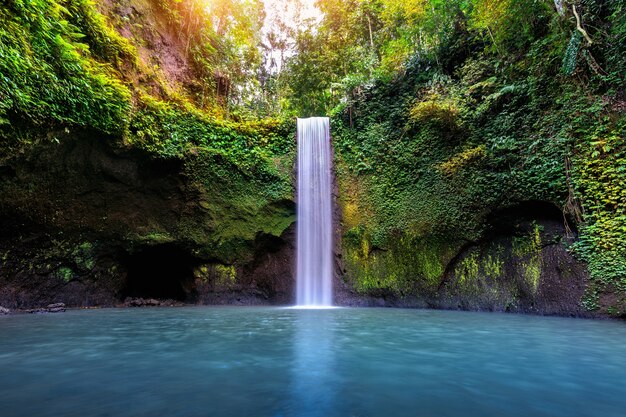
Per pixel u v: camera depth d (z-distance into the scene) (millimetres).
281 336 4562
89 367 2980
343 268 10492
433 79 10773
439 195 9414
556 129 7758
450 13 11266
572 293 6914
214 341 4199
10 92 6457
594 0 7918
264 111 16969
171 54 12625
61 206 8273
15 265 7758
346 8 18766
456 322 6031
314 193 11438
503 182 8234
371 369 2984
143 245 9672
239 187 11016
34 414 1961
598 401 2270
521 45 9281
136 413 1985
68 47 7477
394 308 9219
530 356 3482
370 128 11664
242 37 16719
